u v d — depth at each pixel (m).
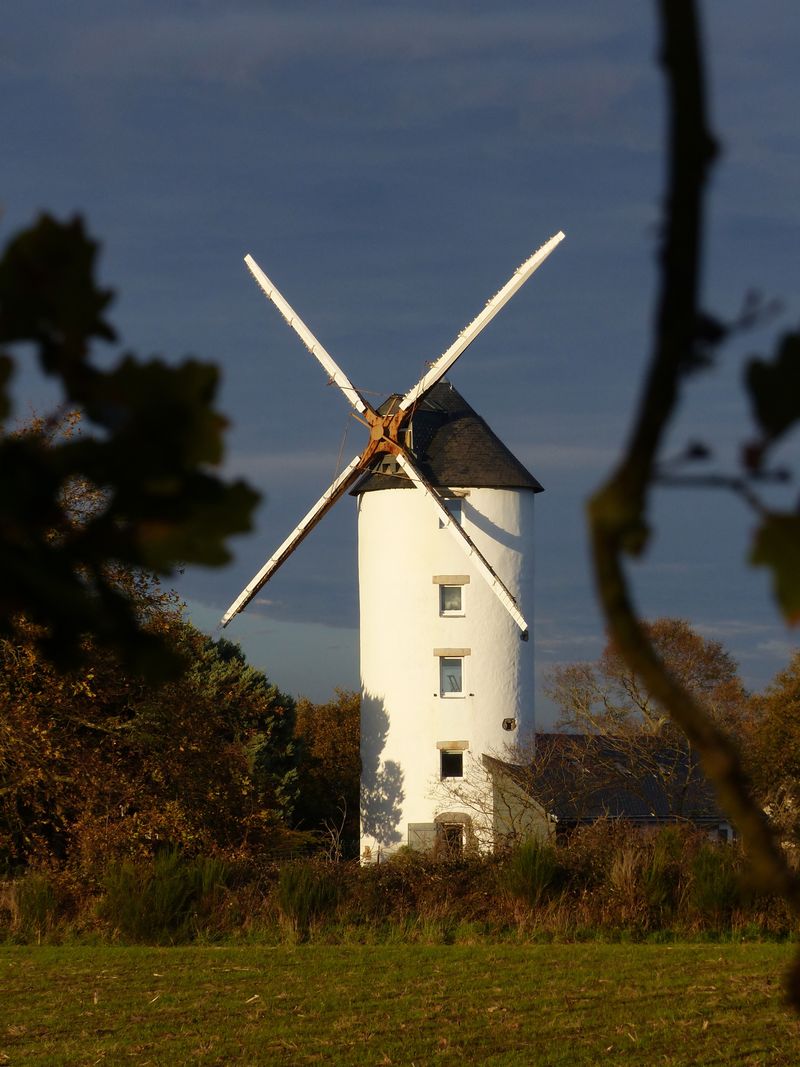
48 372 3.68
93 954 66.25
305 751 175.38
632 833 75.62
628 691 117.06
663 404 3.29
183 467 3.84
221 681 150.88
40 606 4.03
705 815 116.19
